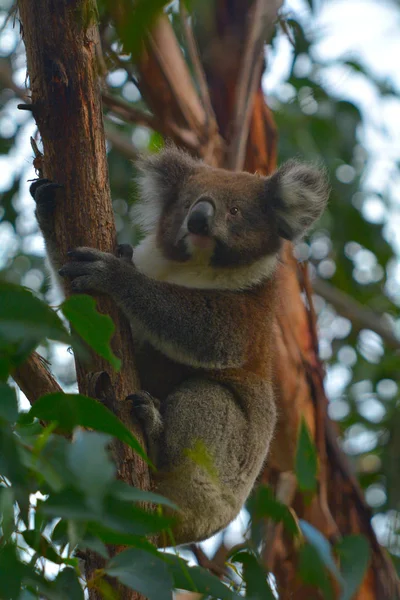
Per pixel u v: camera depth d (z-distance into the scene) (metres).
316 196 7.39
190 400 6.29
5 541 3.34
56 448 3.16
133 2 3.21
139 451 3.50
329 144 10.52
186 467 6.03
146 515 3.40
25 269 9.70
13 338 3.13
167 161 7.60
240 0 9.10
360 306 11.65
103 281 5.40
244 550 4.38
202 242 6.95
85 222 5.26
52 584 3.51
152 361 6.70
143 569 3.65
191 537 6.14
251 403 6.71
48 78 5.05
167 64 8.30
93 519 3.15
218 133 8.71
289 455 8.17
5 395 3.10
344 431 10.44
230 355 6.53
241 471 6.54
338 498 8.37
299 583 7.14
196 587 4.00
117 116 8.77
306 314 8.53
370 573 8.02
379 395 10.48
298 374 8.30
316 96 10.56
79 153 5.16
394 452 9.70
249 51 8.69
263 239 7.21
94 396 4.89
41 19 5.05
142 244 7.67
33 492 3.23
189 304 6.32
